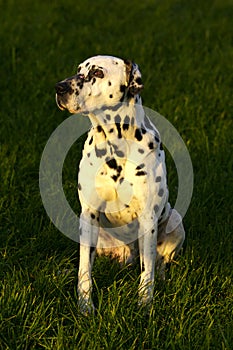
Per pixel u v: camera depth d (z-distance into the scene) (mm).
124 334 7867
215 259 9766
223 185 11797
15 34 20250
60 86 7938
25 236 10266
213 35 20781
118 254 9469
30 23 21656
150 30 20984
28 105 15297
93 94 8039
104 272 9195
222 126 14297
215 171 12234
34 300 8312
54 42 19766
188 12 23344
